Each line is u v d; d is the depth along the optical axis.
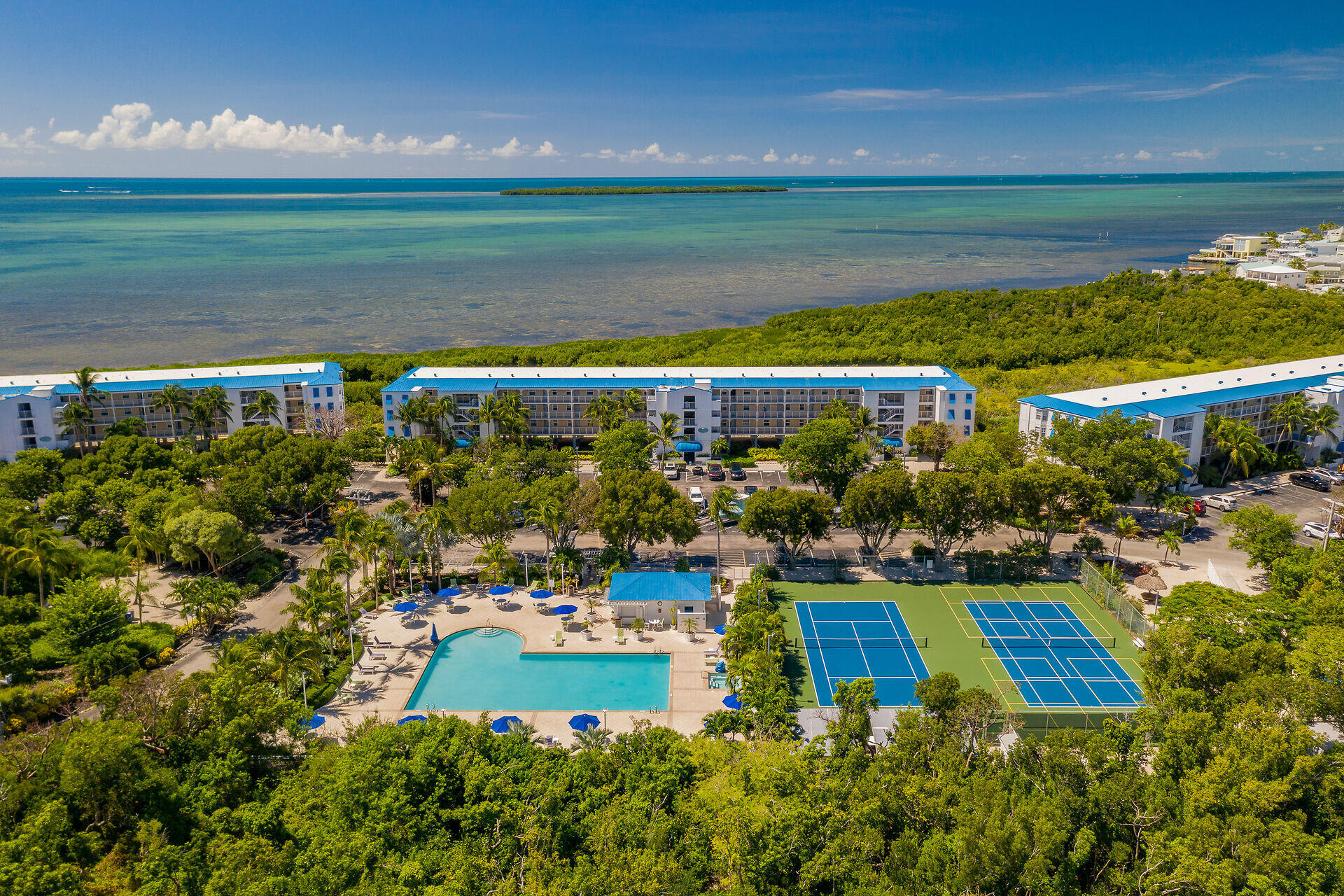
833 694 91.06
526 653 98.81
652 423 167.12
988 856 57.25
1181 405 149.12
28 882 53.31
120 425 156.00
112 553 116.50
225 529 111.38
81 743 65.31
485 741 72.94
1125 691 91.06
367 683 92.31
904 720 72.81
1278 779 62.56
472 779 67.56
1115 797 63.12
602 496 114.75
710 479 157.00
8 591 105.12
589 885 57.50
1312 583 93.81
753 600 101.44
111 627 91.38
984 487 113.56
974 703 72.50
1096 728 83.69
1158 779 65.81
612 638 102.19
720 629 103.94
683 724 85.50
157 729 73.81
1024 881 56.62
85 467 139.50
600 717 86.62
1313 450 157.12
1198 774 64.25
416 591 113.75
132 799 66.88
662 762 71.12
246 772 71.44
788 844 61.03
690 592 104.50
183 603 104.56
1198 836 58.19
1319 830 61.66
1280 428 160.88
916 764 69.25
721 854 61.91
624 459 139.50
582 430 174.25
